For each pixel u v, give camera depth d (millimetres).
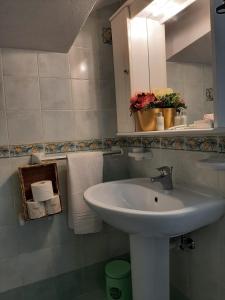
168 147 1425
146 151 1596
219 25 889
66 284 1668
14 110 1532
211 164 942
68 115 1679
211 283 1218
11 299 1540
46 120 1616
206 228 1211
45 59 1592
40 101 1593
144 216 889
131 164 1841
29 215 1462
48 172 1616
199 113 1211
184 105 1301
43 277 1678
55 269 1709
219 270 1163
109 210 977
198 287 1304
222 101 902
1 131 1509
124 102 1582
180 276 1428
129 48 1460
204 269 1251
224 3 822
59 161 1663
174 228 918
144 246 1172
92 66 1733
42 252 1662
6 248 1567
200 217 960
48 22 1162
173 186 1303
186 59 1275
